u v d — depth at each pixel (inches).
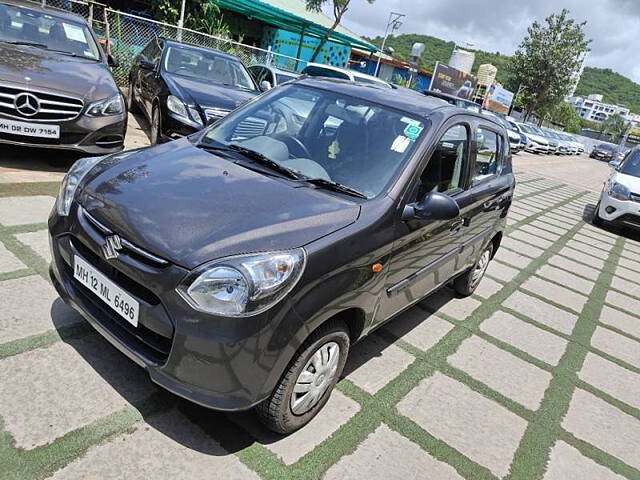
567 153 1373.0
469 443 111.6
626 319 212.7
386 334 151.1
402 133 120.7
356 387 120.7
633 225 376.5
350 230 95.2
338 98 133.3
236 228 87.0
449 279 159.8
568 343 175.8
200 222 88.0
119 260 86.7
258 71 447.2
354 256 94.3
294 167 115.3
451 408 122.5
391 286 113.8
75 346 108.9
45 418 89.3
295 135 125.6
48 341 108.4
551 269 261.4
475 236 161.9
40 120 187.3
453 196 135.9
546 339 175.0
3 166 198.8
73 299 98.5
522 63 1541.6
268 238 85.9
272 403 91.0
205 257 81.4
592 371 159.3
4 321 111.2
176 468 86.0
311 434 101.3
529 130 1136.2
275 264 81.8
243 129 132.1
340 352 102.7
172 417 96.7
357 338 108.7
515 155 917.8
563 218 409.4
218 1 614.2
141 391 101.2
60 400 93.9
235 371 80.3
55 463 81.4
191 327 79.3
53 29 237.9
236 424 98.7
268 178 108.3
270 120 132.6
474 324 173.2
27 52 208.5
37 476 78.4
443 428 114.3
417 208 109.4
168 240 84.3
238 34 770.8
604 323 202.2
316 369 96.8
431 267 134.5
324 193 106.3
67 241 98.2
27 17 234.8
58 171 207.6
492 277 227.6
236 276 79.7
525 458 111.4
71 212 98.9
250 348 79.8
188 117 250.2
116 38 463.2
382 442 104.6
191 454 89.6
